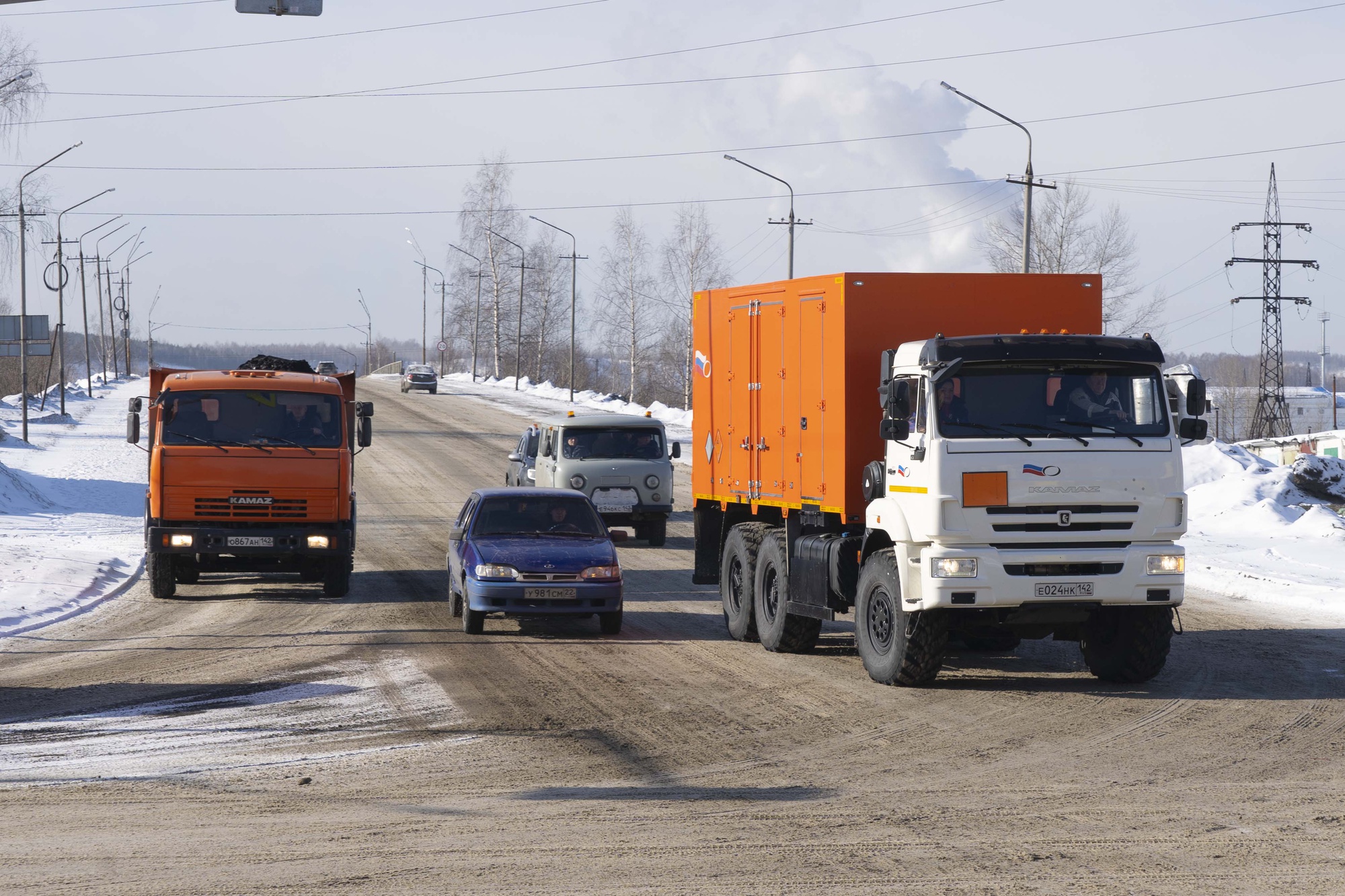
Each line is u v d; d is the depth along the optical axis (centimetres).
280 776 2177
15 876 1617
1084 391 2861
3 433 11394
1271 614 4206
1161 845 1744
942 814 1911
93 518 7525
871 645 3075
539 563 3819
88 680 3117
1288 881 1585
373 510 8206
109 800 2014
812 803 1980
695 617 4341
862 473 3144
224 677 3153
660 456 6638
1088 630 3112
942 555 2777
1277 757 2278
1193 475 8350
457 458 11338
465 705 2802
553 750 2367
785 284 3506
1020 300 3203
